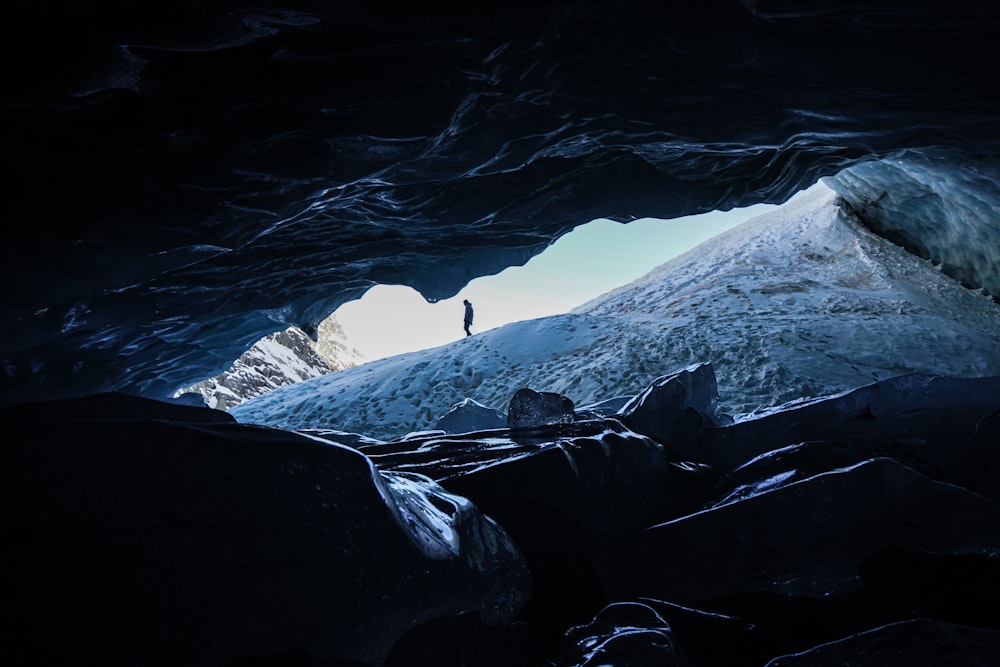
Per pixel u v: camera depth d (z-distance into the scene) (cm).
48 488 141
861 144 553
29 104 314
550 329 1933
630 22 355
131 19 282
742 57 389
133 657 137
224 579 153
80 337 665
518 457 322
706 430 468
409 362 1939
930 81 416
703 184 628
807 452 367
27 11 266
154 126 350
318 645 166
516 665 233
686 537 284
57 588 134
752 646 253
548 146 491
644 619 236
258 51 322
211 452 164
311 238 651
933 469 389
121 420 157
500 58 365
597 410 632
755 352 1520
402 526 194
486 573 230
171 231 440
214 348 902
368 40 329
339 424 1628
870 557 273
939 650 214
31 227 396
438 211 604
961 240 1766
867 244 2162
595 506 320
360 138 397
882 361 1448
